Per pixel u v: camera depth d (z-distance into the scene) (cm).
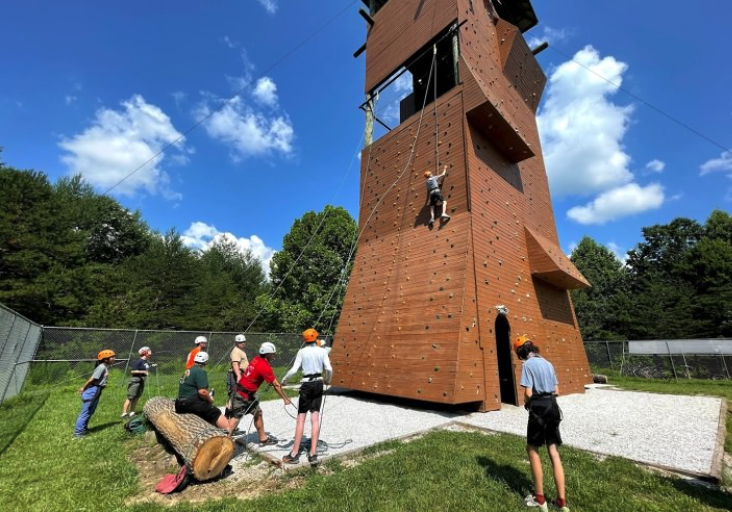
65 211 2428
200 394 536
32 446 574
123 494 396
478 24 1328
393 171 1287
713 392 1259
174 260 3194
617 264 4197
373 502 355
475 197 1021
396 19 1429
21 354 1105
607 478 420
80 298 2280
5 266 1997
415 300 1003
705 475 421
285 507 350
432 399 834
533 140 1545
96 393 665
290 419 769
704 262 2942
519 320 1055
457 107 1108
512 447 530
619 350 2184
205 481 427
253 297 4225
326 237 3056
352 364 1101
